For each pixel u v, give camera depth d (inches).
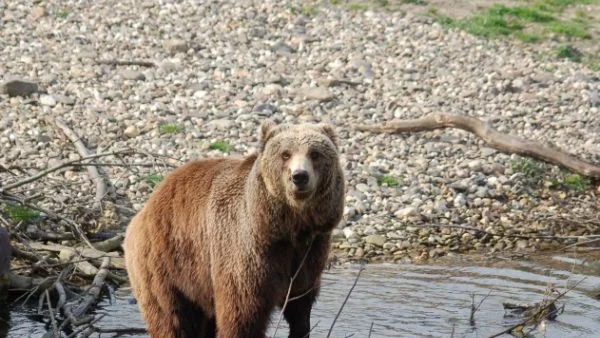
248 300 327.9
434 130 720.3
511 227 583.8
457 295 476.7
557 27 983.0
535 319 426.6
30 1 940.6
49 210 532.7
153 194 362.0
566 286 494.3
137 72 792.9
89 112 716.7
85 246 517.0
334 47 879.7
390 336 417.7
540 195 627.8
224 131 698.2
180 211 348.8
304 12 964.0
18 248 501.4
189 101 748.6
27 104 721.6
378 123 725.9
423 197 614.5
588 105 786.2
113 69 804.0
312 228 320.2
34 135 670.5
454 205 608.7
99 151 652.7
